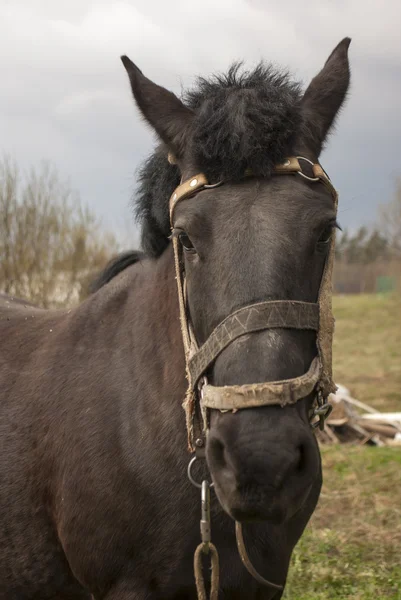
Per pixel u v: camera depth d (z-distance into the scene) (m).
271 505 1.88
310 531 4.99
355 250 38.81
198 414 2.34
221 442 1.99
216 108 2.31
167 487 2.41
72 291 11.58
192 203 2.21
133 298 2.78
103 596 2.56
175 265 2.40
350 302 28.39
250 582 2.45
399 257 27.09
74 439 2.61
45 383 2.82
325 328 2.20
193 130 2.31
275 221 2.11
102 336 2.80
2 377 3.01
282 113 2.23
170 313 2.53
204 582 2.42
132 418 2.52
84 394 2.67
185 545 2.40
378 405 10.86
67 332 2.94
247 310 2.04
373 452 7.05
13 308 3.54
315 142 2.46
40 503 2.73
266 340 2.02
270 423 1.93
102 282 3.21
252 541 2.41
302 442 1.93
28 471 2.75
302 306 2.08
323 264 2.27
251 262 2.07
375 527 5.06
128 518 2.45
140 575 2.46
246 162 2.17
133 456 2.47
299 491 1.95
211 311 2.14
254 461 1.88
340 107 2.60
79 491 2.54
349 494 5.77
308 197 2.18
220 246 2.12
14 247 11.09
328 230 2.22
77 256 11.55
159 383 2.50
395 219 26.81
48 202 11.35
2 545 2.79
